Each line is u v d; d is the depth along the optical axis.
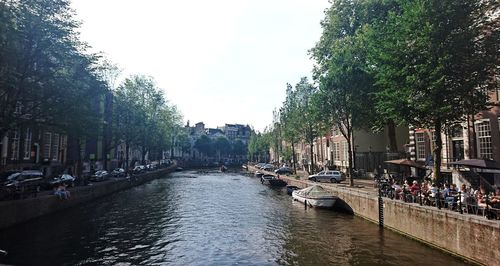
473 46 16.66
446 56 15.87
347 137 30.55
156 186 50.06
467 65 16.42
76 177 34.38
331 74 29.39
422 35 16.69
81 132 25.86
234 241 18.36
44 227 20.83
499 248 11.66
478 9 16.88
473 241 12.91
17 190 22.03
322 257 15.21
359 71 28.61
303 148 71.69
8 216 19.25
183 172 91.31
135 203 32.28
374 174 37.84
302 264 14.42
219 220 24.11
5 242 17.39
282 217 24.92
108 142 50.78
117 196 37.47
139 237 19.23
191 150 148.50
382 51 19.05
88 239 18.59
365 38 25.94
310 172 49.81
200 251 16.58
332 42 33.16
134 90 53.22
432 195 17.09
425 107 16.69
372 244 16.78
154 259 15.39
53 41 21.83
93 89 25.67
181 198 36.28
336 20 32.22
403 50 17.53
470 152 23.86
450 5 16.42
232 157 145.25
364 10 29.70
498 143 22.06
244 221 23.67
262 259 15.27
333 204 28.14
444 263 13.50
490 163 17.66
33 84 21.77
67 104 23.45
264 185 51.59
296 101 46.94
